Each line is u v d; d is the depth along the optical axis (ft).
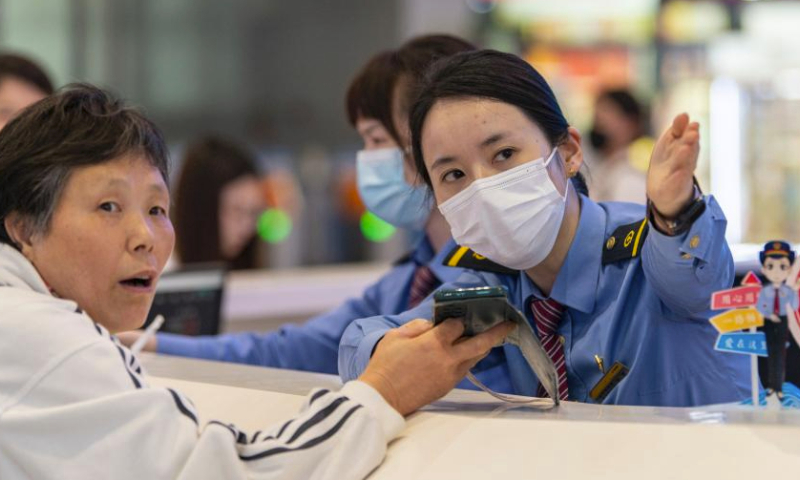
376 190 7.93
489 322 4.94
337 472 4.64
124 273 5.08
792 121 20.27
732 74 21.22
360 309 8.50
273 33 24.39
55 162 5.02
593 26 22.21
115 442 4.64
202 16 23.89
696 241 5.01
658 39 21.85
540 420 4.66
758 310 4.90
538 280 6.05
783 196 19.12
